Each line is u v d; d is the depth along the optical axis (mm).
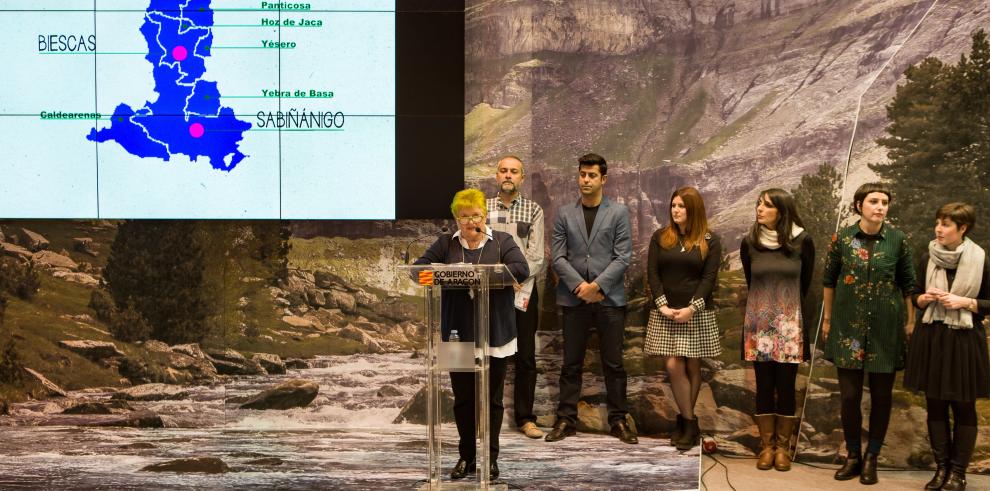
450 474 3900
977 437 4340
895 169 4516
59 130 4934
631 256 4812
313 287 5086
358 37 4914
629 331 5027
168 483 3939
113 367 5062
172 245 5055
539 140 5070
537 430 4793
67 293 5074
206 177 4938
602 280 4652
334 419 5066
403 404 5074
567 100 5066
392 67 4918
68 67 4918
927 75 4438
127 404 5059
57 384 5059
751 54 4902
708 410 4918
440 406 3441
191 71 4910
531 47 5066
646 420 4992
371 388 5078
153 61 4918
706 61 4992
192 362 5055
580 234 4770
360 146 4934
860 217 4414
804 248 4434
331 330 5082
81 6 4906
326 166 4938
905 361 4203
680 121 5027
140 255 5059
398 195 4945
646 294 5020
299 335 5070
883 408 4199
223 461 4312
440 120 4926
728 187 4934
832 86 4703
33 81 4918
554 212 5062
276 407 5051
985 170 4297
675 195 4648
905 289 4223
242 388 5051
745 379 4836
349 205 4949
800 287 4441
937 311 4023
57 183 4949
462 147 4930
